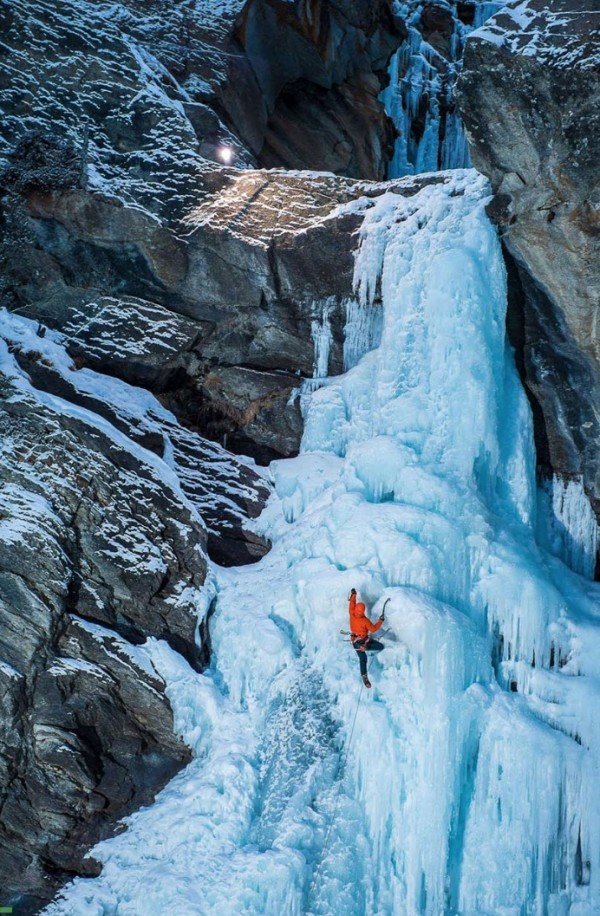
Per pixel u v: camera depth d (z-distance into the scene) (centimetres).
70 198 1884
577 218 1617
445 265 1705
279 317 1906
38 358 1748
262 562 1709
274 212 1894
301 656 1553
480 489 1669
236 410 1936
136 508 1603
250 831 1408
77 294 1916
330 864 1359
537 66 1565
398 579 1528
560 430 1761
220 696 1542
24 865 1402
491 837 1408
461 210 1767
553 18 1595
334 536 1598
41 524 1495
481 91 1612
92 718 1467
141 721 1502
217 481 1819
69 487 1553
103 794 1450
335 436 1838
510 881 1391
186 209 1927
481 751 1433
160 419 1850
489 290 1712
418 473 1620
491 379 1678
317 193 1905
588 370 1711
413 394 1719
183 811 1431
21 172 1902
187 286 1908
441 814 1388
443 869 1380
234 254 1881
